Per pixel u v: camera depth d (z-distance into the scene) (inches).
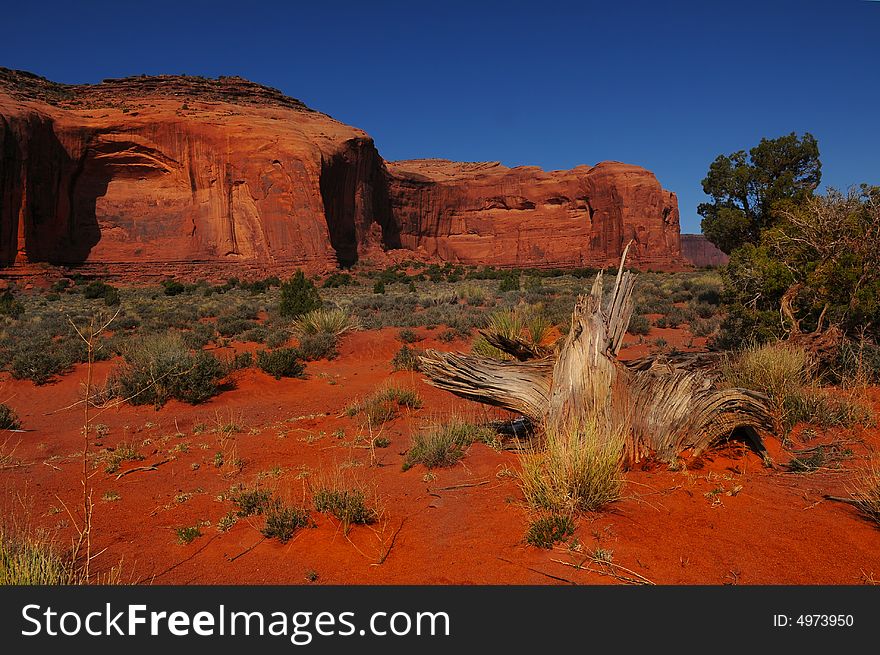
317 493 185.5
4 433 334.0
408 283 2373.3
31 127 2532.0
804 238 385.1
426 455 222.2
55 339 751.1
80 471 250.8
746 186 1044.5
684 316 782.5
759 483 182.9
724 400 210.1
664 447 205.2
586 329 204.2
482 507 170.6
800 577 123.0
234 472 239.9
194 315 1026.7
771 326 384.5
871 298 343.3
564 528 146.1
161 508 198.1
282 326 803.4
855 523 148.2
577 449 168.4
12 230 2444.6
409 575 133.7
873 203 360.8
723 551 135.0
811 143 1003.9
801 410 252.4
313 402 406.3
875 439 225.1
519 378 220.4
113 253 2800.2
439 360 230.5
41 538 161.5
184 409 392.5
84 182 2832.2
